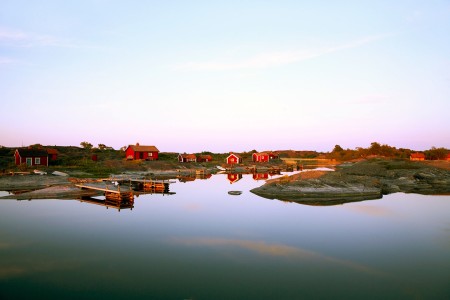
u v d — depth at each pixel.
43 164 58.41
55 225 21.58
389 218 23.81
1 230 20.23
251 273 13.53
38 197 33.53
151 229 20.55
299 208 27.95
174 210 27.09
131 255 15.66
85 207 28.38
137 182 43.88
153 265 14.37
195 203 30.81
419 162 70.31
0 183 41.09
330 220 23.09
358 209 27.47
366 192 35.47
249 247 16.94
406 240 18.23
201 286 12.30
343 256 15.59
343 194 34.91
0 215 24.77
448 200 32.72
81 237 18.73
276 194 35.56
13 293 11.73
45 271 13.72
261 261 14.94
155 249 16.56
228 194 37.19
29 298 11.36
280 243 17.64
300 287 12.24
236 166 90.81
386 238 18.62
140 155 79.69
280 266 14.34
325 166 101.75
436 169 52.66
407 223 22.20
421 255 15.80
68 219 23.44
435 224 21.92
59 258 15.23
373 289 12.12
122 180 43.62
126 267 14.13
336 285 12.43
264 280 12.84
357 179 39.84
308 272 13.70
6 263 14.59
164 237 18.73
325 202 31.25
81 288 12.13
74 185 38.47
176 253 15.99
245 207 28.44
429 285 12.47
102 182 40.34
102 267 14.15
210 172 77.81
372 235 19.22
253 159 108.00
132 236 18.92
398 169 58.03
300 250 16.50
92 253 15.95
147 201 32.09
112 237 18.75
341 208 27.92
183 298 11.34
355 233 19.62
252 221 22.81
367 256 15.62
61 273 13.50
